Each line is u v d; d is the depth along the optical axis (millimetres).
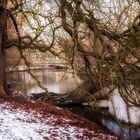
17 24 24734
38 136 20234
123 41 17641
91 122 27844
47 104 31281
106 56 17609
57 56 20391
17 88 50938
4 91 30719
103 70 17422
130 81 17938
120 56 17375
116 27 18172
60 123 24922
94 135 23906
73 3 17781
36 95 36438
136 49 17375
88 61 18688
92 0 17844
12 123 21500
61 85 55156
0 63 30391
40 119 24656
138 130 25781
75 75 17906
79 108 31422
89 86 22016
